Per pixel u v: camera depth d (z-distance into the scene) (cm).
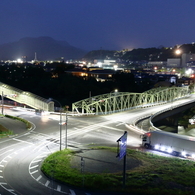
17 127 7162
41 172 4066
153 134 5556
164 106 12650
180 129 13312
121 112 10475
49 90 15362
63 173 3903
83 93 14625
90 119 8681
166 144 5291
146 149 5541
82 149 5353
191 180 3675
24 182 3650
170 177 3781
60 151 5081
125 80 19575
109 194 3266
